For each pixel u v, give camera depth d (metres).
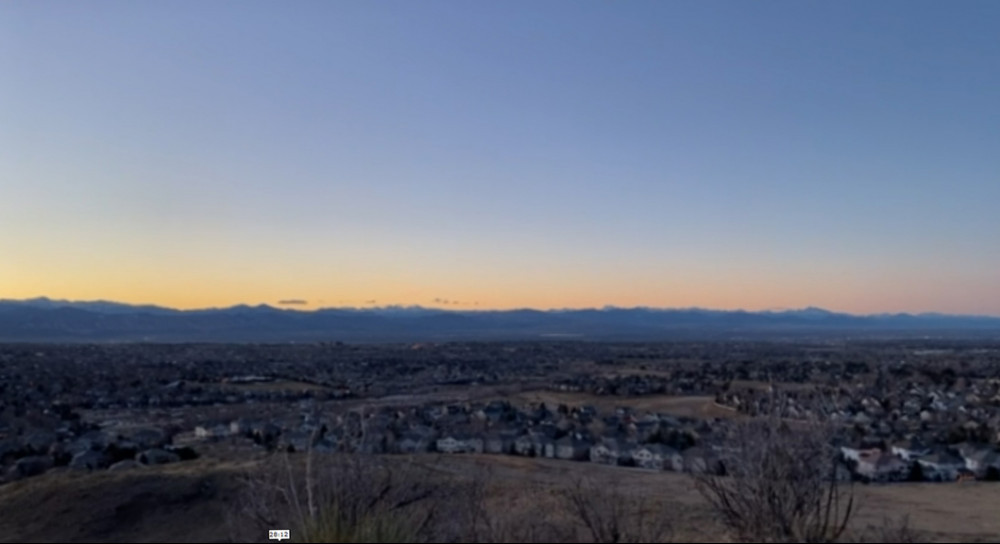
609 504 11.48
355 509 9.12
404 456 16.08
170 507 13.01
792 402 12.84
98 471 16.50
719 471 13.23
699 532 10.26
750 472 9.80
